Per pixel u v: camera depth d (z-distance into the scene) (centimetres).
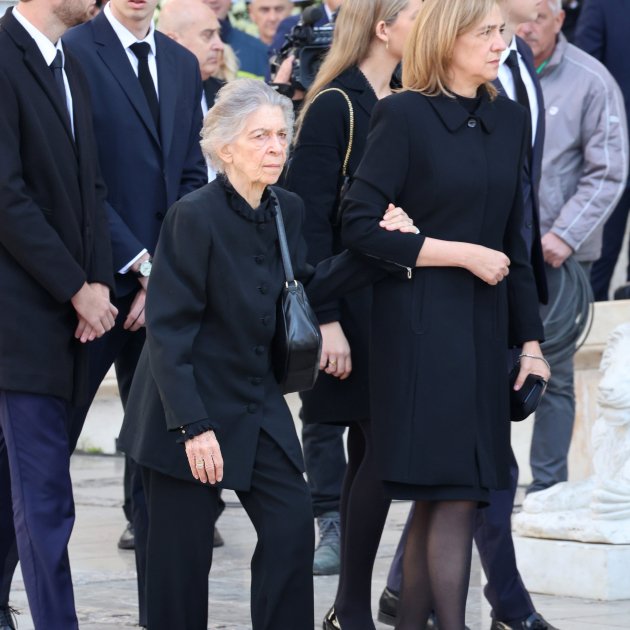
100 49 1475
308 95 1391
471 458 1189
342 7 1379
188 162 1517
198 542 1153
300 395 1391
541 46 2072
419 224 1211
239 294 1138
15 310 1297
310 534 1148
